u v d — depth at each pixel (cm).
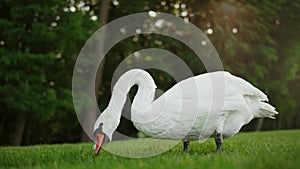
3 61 1772
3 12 1939
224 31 2138
